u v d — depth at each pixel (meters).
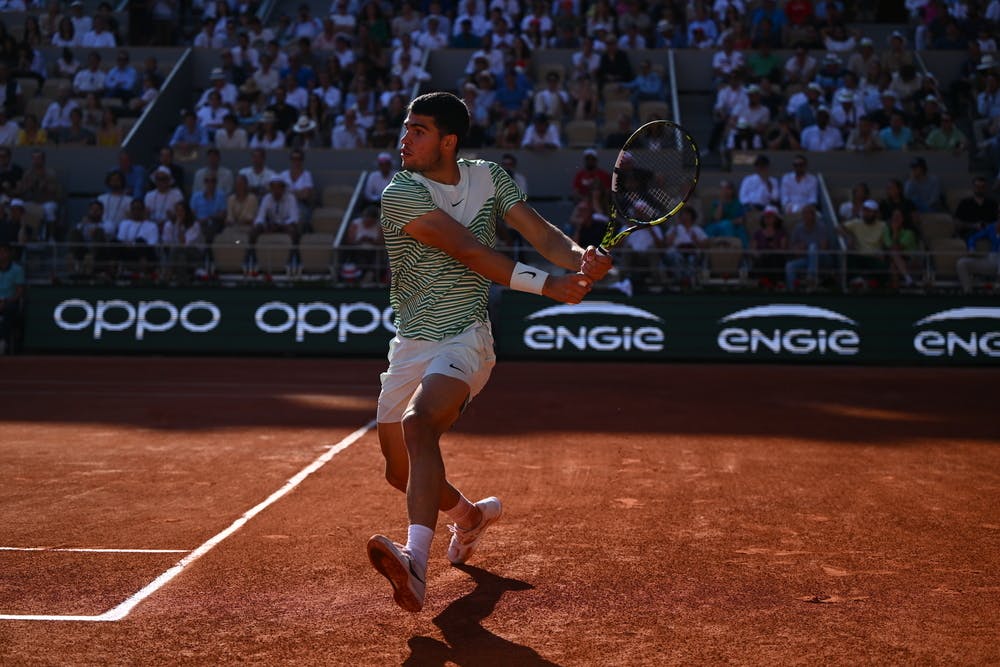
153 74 23.53
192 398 12.16
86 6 27.52
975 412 11.20
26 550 5.25
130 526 5.80
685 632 4.00
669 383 14.17
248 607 4.33
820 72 22.77
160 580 4.72
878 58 23.05
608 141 20.80
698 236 18.28
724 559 5.10
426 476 4.18
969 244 18.16
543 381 14.32
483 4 25.48
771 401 12.12
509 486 7.00
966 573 4.87
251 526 5.79
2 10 26.73
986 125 21.56
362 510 6.21
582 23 25.55
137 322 18.34
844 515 6.12
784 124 21.09
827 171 20.58
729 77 22.44
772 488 6.95
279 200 19.31
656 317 17.80
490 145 21.61
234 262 18.42
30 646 3.83
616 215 4.64
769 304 17.69
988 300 17.44
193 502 6.45
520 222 4.73
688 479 7.27
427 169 4.55
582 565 5.00
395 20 25.75
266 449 8.52
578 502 6.48
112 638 3.93
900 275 17.62
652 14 25.80
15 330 18.42
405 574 3.82
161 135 23.23
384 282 18.41
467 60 23.61
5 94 23.08
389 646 3.85
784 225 18.95
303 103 22.81
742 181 20.09
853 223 18.22
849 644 3.87
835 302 17.62
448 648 3.83
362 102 22.45
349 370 15.87
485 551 5.28
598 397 12.38
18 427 9.80
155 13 27.16
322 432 9.49
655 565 4.99
